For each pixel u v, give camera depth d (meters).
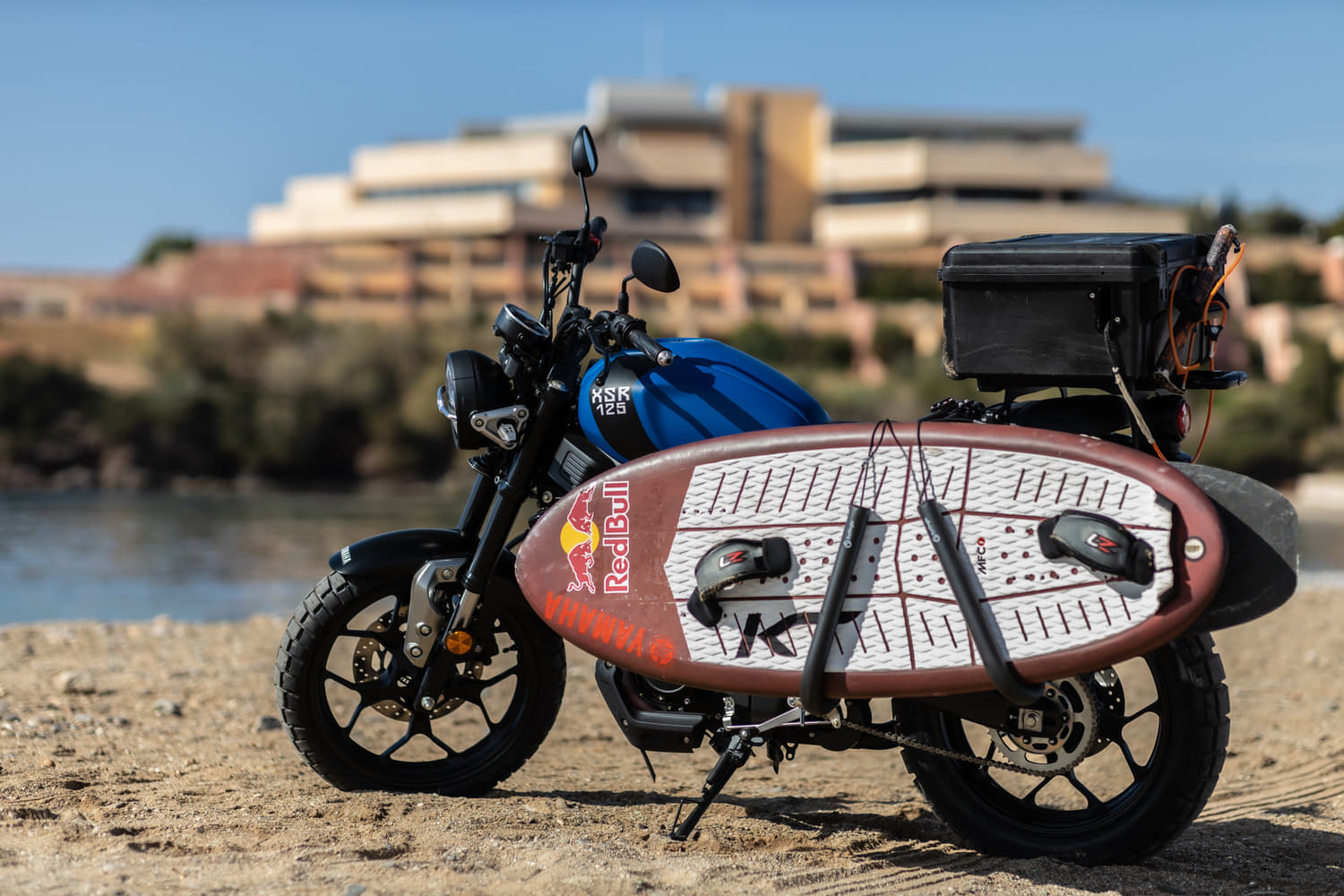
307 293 85.44
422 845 3.85
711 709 4.09
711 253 92.62
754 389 4.13
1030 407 3.99
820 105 109.88
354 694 6.49
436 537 4.50
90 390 63.72
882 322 77.69
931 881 3.76
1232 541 3.56
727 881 3.65
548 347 4.31
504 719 4.68
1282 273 82.69
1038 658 3.60
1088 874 3.88
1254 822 4.61
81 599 20.81
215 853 3.77
